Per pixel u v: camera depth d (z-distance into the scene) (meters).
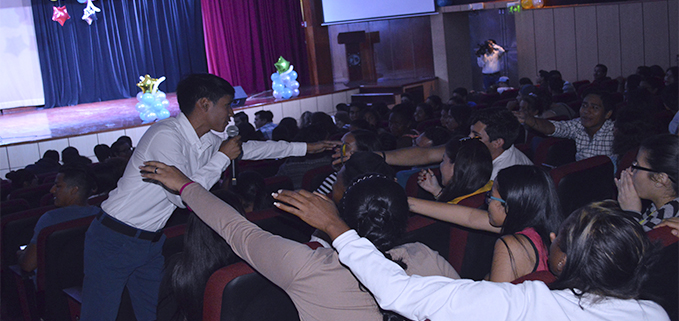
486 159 2.14
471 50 13.16
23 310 2.94
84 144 9.02
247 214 2.21
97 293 2.17
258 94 13.20
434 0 12.14
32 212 3.09
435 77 12.73
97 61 13.35
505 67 12.78
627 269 1.04
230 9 14.20
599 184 2.51
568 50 11.87
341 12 13.55
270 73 14.73
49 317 2.47
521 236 1.52
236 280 1.44
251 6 14.23
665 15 10.52
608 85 8.27
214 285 1.46
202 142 2.23
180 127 2.13
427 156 2.45
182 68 14.21
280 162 4.52
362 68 13.89
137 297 2.32
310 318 1.29
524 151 3.53
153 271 2.29
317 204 1.27
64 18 12.40
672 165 1.78
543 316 1.06
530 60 12.41
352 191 1.37
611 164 2.52
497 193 1.64
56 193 2.73
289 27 14.69
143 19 13.69
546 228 1.58
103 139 9.20
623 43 11.16
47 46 12.62
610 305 1.06
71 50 12.98
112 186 3.45
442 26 12.38
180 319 1.98
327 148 2.59
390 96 11.84
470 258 1.98
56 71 12.89
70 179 2.71
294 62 14.84
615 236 1.04
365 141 2.45
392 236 1.35
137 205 2.13
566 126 3.46
